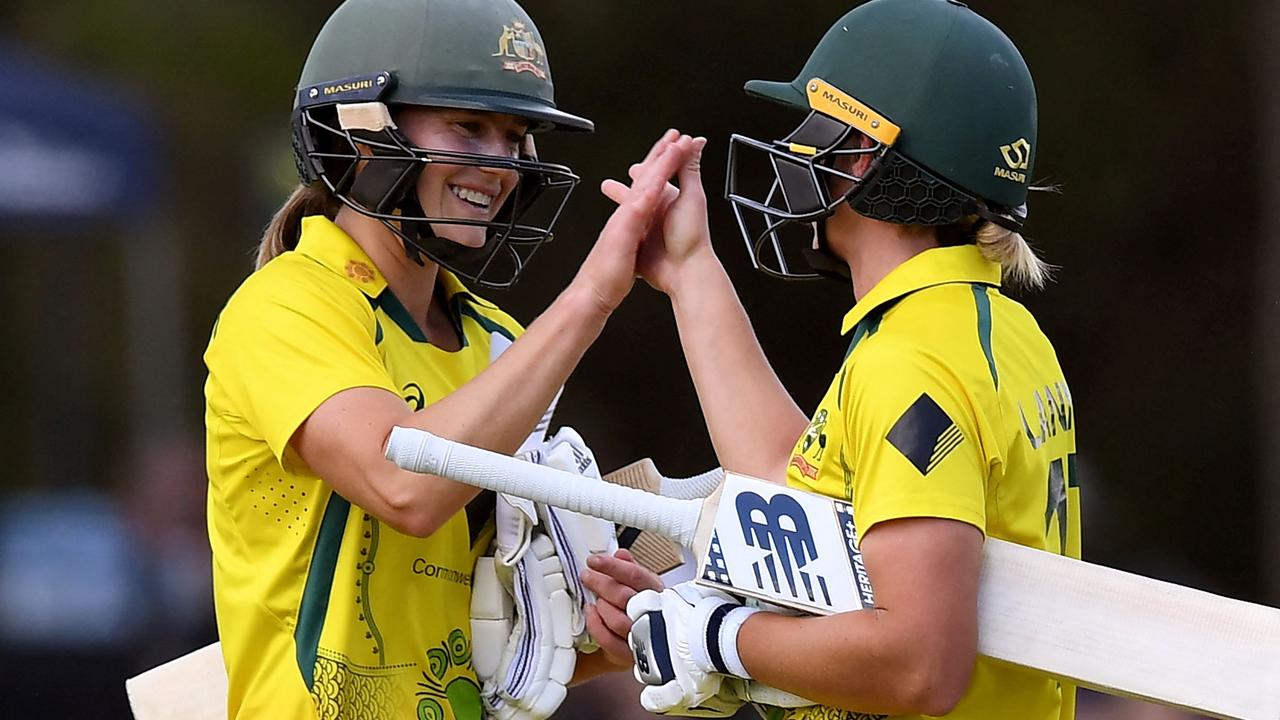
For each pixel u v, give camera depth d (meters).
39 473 23.95
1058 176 25.28
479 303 9.78
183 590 21.92
